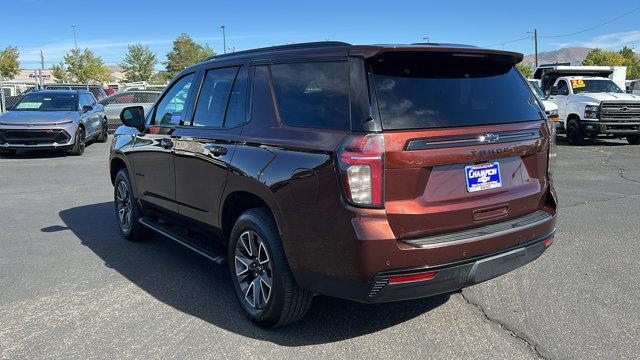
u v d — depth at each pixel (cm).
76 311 414
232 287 465
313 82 353
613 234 616
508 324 386
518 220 362
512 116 366
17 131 1317
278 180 345
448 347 354
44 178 1051
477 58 363
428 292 322
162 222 552
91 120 1562
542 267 504
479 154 337
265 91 388
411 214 312
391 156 307
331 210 315
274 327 380
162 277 489
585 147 1585
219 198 414
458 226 332
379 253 304
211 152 417
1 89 2148
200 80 473
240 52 438
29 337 372
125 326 388
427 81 339
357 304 424
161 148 500
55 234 638
